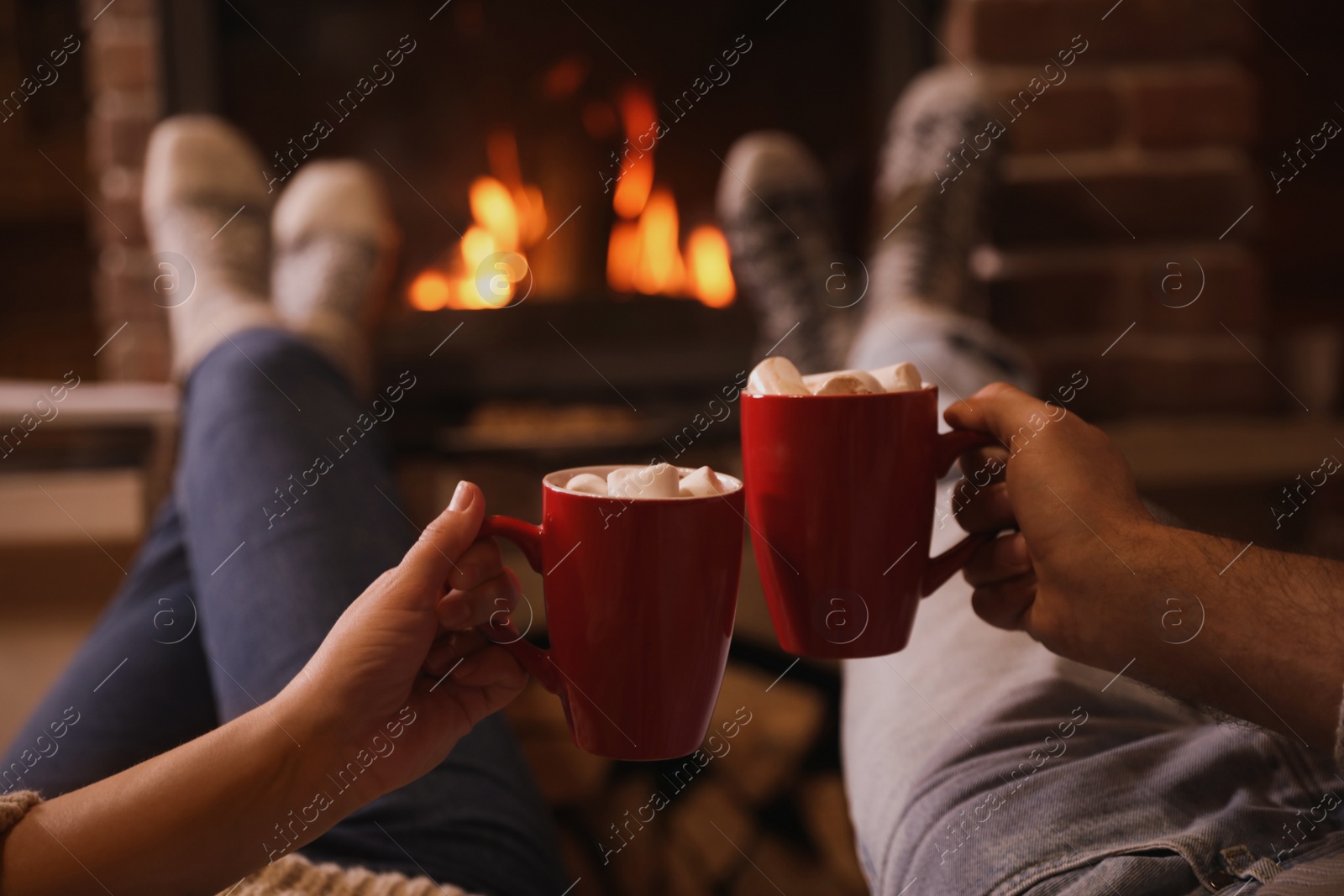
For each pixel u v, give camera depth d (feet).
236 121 4.53
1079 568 1.24
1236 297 4.47
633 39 4.63
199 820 1.10
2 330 5.08
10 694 3.54
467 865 1.52
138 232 4.42
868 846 1.46
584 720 1.23
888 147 4.54
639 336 4.57
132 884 1.09
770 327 4.54
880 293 4.22
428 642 1.15
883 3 4.51
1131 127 4.41
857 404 1.30
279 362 2.59
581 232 4.72
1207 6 4.32
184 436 2.71
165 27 4.34
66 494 3.96
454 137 4.67
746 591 3.48
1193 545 1.21
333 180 4.52
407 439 4.29
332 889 1.37
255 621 1.76
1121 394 4.55
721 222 4.76
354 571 1.84
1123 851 1.17
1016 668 1.57
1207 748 1.36
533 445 4.24
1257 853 1.17
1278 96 5.09
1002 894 1.17
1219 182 4.43
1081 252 4.50
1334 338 4.43
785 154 4.65
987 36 4.35
